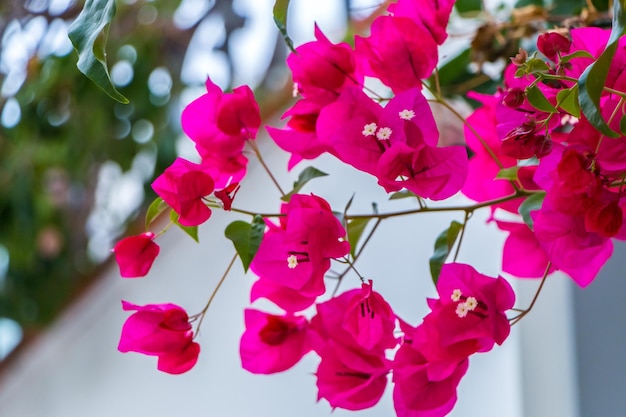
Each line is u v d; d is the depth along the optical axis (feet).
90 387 5.92
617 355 3.31
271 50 5.26
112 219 6.39
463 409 3.53
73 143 5.87
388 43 2.46
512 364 3.42
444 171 2.31
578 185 2.25
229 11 5.45
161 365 2.49
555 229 2.32
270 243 2.40
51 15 4.72
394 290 3.84
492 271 3.53
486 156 2.62
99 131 5.79
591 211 2.25
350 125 2.33
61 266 6.62
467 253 3.62
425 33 2.45
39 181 6.28
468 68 3.23
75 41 2.35
